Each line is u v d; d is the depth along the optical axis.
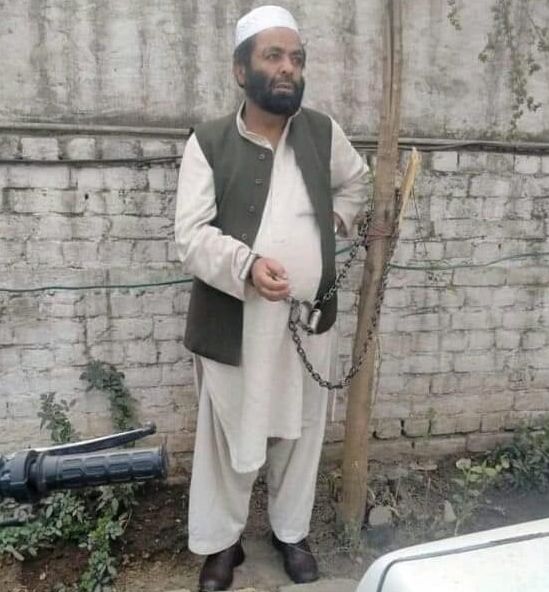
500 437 4.01
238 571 3.02
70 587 2.93
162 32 3.27
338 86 3.48
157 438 3.61
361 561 3.08
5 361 3.38
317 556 3.12
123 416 3.50
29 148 3.22
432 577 1.42
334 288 2.68
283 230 2.48
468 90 3.61
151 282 3.45
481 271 3.79
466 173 3.66
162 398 3.58
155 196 3.38
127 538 3.21
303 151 2.54
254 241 2.47
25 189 3.25
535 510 3.54
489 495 3.64
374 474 3.77
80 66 3.22
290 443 2.85
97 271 3.39
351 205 2.83
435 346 3.83
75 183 3.29
